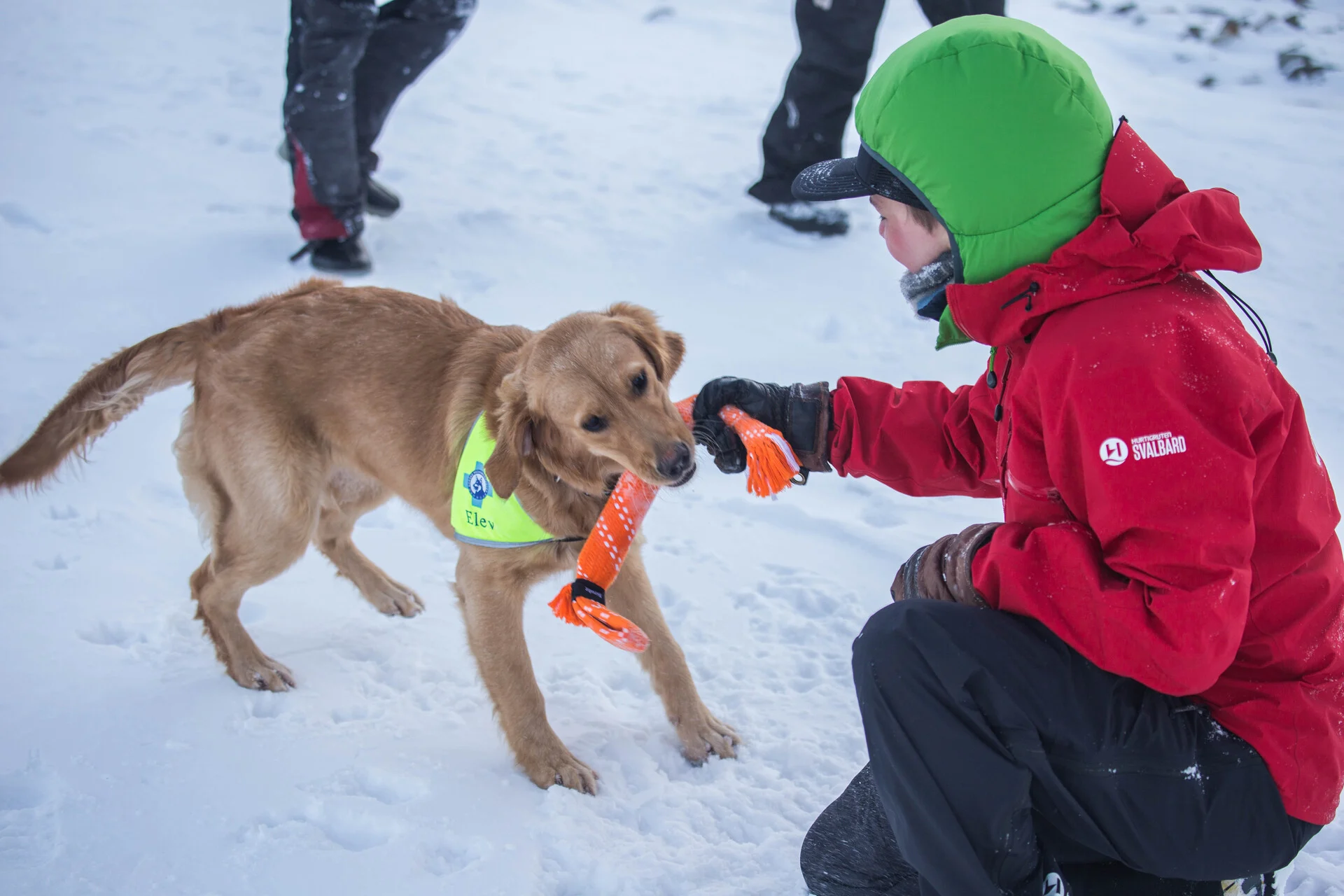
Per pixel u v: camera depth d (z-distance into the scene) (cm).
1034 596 169
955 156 172
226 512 302
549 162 689
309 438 300
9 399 415
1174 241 160
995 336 179
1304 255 589
